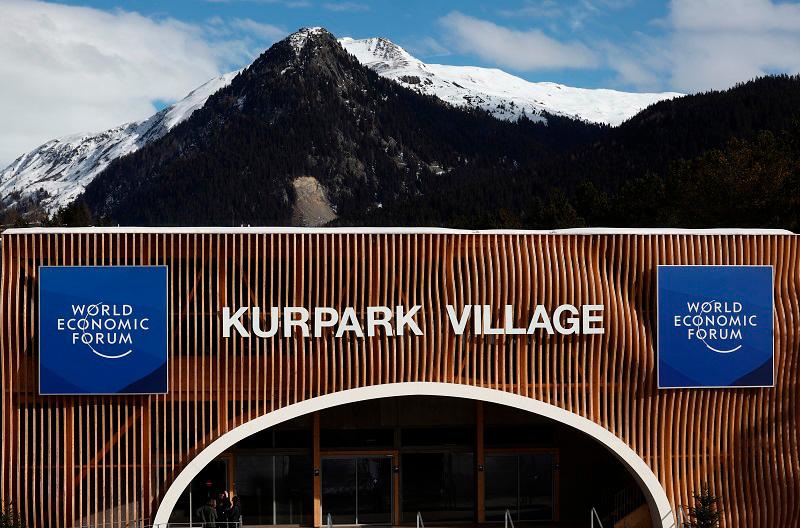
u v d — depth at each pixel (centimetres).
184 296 2706
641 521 2902
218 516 2892
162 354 2670
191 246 2697
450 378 2761
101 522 2675
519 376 2778
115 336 2661
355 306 2738
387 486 3069
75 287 2650
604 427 2814
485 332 2758
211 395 2695
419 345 2758
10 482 2653
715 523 2719
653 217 7875
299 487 3044
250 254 2702
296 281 2723
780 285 2875
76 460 2681
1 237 2653
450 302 2773
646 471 2805
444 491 3091
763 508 2867
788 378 2878
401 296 2753
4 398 2652
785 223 5491
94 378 2653
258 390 2709
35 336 2672
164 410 2689
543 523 3095
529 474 3109
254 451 3027
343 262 2753
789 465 2877
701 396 2844
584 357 2803
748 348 2838
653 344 2825
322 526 3022
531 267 2802
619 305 2817
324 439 3042
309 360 2723
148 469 2681
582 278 2811
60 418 2683
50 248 2669
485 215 11756
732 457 2858
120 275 2662
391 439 3070
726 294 2827
